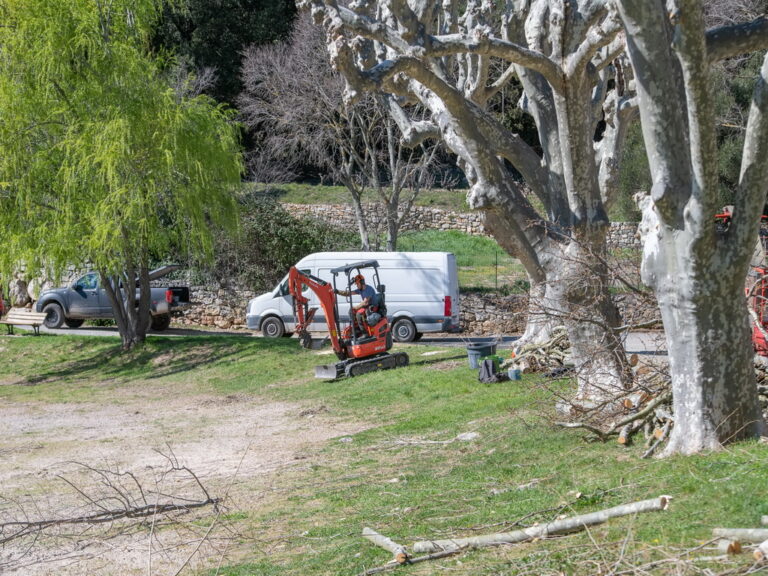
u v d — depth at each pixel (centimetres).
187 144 2244
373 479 912
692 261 652
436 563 559
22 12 2212
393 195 3009
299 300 1891
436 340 2520
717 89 2591
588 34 895
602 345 905
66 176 2161
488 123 1024
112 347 2469
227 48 3978
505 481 773
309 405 1568
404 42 930
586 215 966
